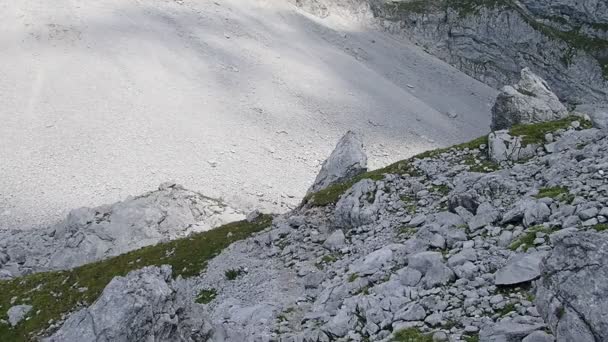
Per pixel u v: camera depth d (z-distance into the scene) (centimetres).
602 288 1108
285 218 3703
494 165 3159
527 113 4822
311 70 17575
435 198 2930
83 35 15500
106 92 13025
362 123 14862
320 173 4550
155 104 12988
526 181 2495
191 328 1805
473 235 2098
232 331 1973
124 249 5706
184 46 16538
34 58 13838
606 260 1129
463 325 1480
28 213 8250
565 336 1130
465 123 17662
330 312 2086
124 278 1736
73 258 5531
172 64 15288
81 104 12262
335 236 3000
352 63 19438
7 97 11962
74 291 3575
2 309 3534
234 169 10819
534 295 1485
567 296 1166
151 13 18138
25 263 5541
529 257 1625
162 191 6738
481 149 3409
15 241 6022
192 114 12938
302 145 12744
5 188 8844
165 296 1698
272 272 2977
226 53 16888
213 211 6688
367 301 1848
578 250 1191
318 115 14712
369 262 2267
